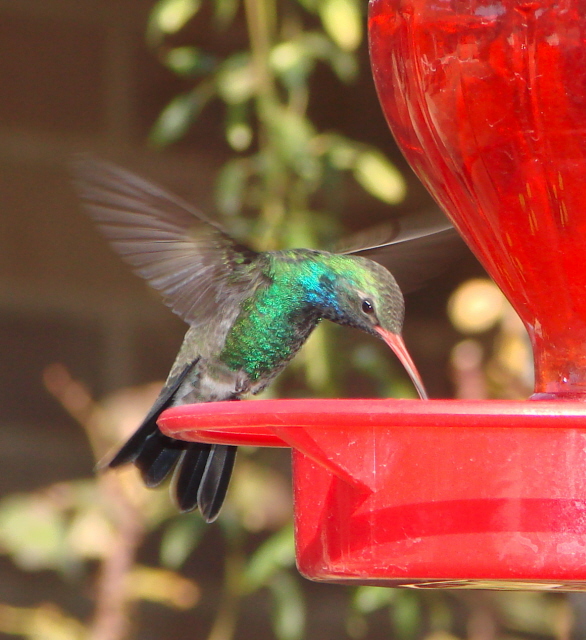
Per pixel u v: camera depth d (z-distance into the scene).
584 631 8.20
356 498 4.98
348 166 9.04
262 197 8.91
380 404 4.38
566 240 5.32
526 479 4.73
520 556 4.68
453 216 5.77
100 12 10.87
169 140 10.01
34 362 10.45
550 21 5.08
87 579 10.41
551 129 5.15
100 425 9.70
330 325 9.00
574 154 5.16
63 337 10.54
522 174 5.29
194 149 10.96
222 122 11.05
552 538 4.68
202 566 10.75
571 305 5.40
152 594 9.14
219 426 4.59
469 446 4.79
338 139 9.06
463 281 11.28
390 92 5.67
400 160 11.37
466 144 5.35
